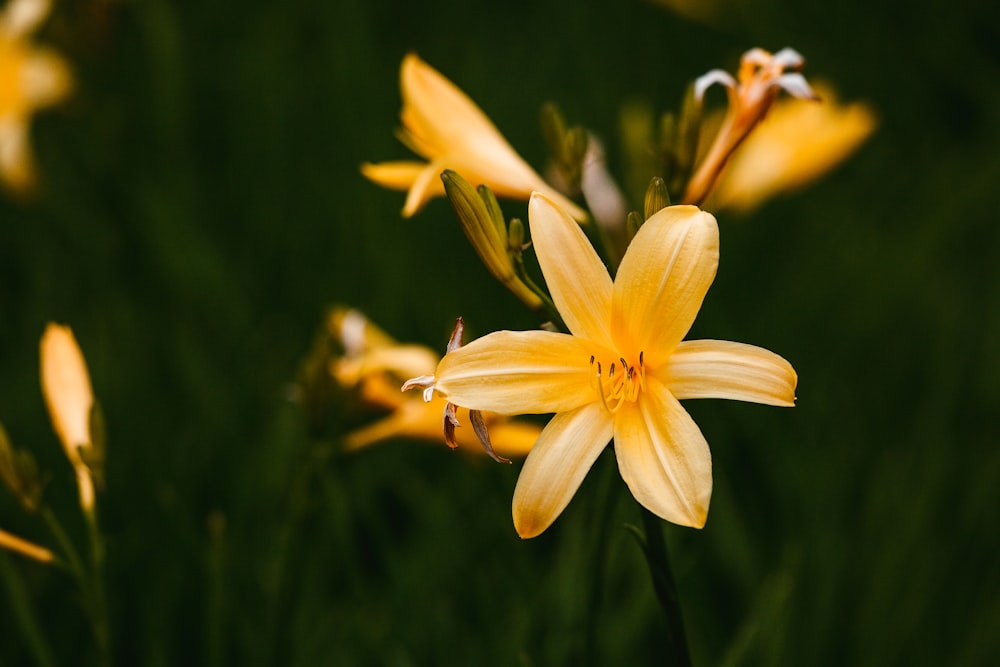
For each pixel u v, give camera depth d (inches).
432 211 50.9
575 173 28.7
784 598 31.4
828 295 44.8
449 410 25.4
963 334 42.6
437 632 34.2
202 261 45.8
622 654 32.0
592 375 25.1
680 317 24.9
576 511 33.7
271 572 34.7
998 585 34.1
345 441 30.2
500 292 46.3
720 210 34.9
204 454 39.1
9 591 29.7
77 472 28.4
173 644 34.6
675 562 31.9
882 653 33.2
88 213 51.8
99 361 41.6
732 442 38.3
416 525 38.1
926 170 53.2
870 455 39.2
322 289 47.9
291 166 55.3
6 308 49.9
